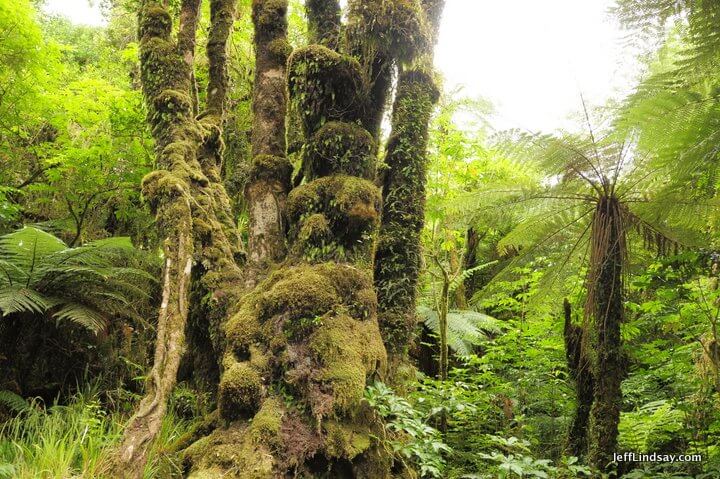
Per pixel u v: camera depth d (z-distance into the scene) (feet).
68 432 11.59
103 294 16.67
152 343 17.81
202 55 23.80
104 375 16.94
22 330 15.70
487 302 21.17
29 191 23.52
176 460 10.09
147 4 16.11
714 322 12.04
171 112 14.67
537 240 14.35
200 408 13.32
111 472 9.23
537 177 14.78
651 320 14.28
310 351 10.08
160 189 12.22
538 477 10.91
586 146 12.23
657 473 11.66
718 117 9.36
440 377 17.11
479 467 12.22
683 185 10.98
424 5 16.05
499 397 15.15
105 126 22.08
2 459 10.64
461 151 18.88
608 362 11.61
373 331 11.19
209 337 13.25
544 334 17.80
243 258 15.02
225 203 15.88
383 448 10.02
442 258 24.72
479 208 15.03
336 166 12.27
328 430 9.46
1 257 16.25
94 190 21.95
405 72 14.99
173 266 11.22
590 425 12.42
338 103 12.70
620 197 12.34
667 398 15.64
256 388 9.89
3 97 20.31
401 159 14.44
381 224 14.23
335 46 13.83
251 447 9.13
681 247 12.21
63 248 15.96
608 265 11.84
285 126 14.08
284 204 13.16
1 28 18.57
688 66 9.24
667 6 8.79
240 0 22.48
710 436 12.48
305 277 10.86
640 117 10.08
